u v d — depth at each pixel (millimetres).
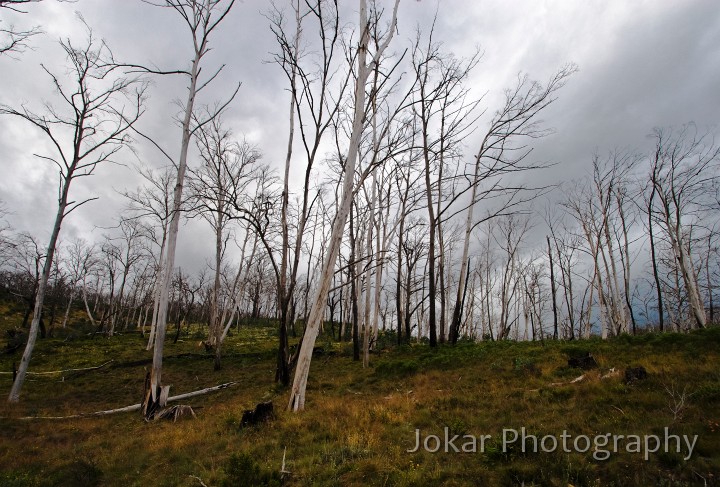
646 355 12133
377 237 21281
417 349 19812
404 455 6414
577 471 5258
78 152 15969
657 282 23188
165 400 12688
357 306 20781
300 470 6211
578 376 10633
